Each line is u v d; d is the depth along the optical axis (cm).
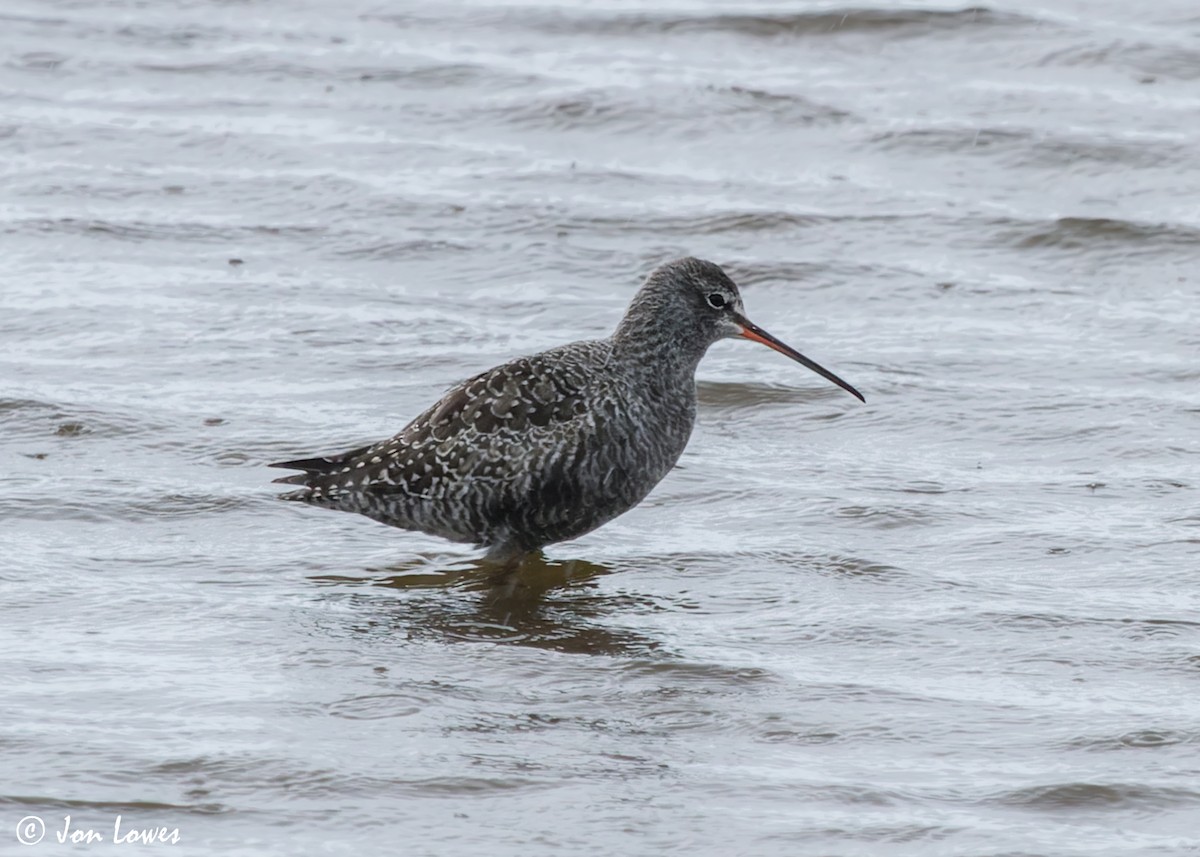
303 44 3173
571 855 1140
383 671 1402
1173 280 2375
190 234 2433
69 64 3061
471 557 1664
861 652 1455
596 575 1625
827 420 1978
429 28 3253
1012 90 2958
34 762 1229
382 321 2192
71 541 1641
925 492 1786
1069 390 2031
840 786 1230
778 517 1738
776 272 2380
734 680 1400
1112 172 2681
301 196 2570
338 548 1667
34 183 2588
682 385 1662
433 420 1608
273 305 2225
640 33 3219
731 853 1145
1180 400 1998
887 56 3119
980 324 2241
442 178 2647
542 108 2881
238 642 1448
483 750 1273
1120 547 1647
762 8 3272
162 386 1989
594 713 1341
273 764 1238
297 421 1912
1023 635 1477
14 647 1416
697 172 2691
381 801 1198
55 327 2139
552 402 1596
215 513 1714
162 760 1238
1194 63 3048
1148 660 1427
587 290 2319
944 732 1310
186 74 3033
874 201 2594
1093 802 1207
